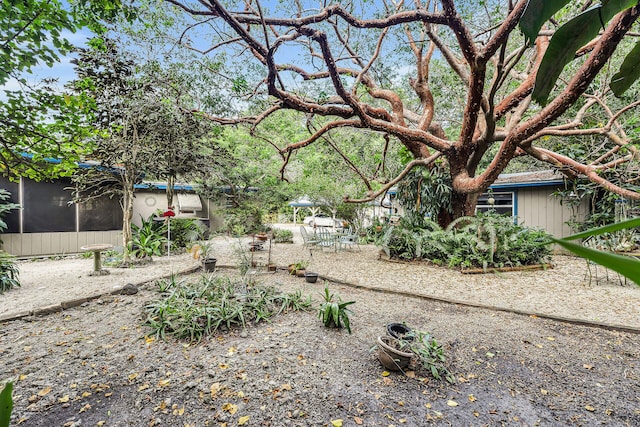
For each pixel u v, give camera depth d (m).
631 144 4.69
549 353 2.91
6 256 5.18
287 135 11.91
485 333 3.35
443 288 5.23
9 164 4.45
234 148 11.66
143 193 10.97
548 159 5.46
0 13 2.79
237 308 3.70
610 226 0.30
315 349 3.00
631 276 0.26
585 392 2.34
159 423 2.05
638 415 2.10
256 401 2.25
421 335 2.73
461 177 6.14
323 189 13.02
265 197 13.21
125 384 2.45
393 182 6.74
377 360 2.79
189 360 2.79
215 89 5.16
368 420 2.06
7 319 3.60
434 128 8.02
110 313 3.91
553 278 5.93
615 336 3.26
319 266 7.15
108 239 9.56
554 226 8.94
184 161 8.46
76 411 2.15
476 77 4.08
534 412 2.13
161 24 4.45
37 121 3.87
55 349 2.98
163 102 6.67
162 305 3.70
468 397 2.29
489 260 6.50
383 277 6.04
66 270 6.57
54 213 8.54
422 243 7.47
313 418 2.08
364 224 14.20
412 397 2.29
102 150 6.95
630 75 0.99
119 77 6.52
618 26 1.87
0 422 0.42
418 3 4.66
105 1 3.07
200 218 12.41
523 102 6.07
